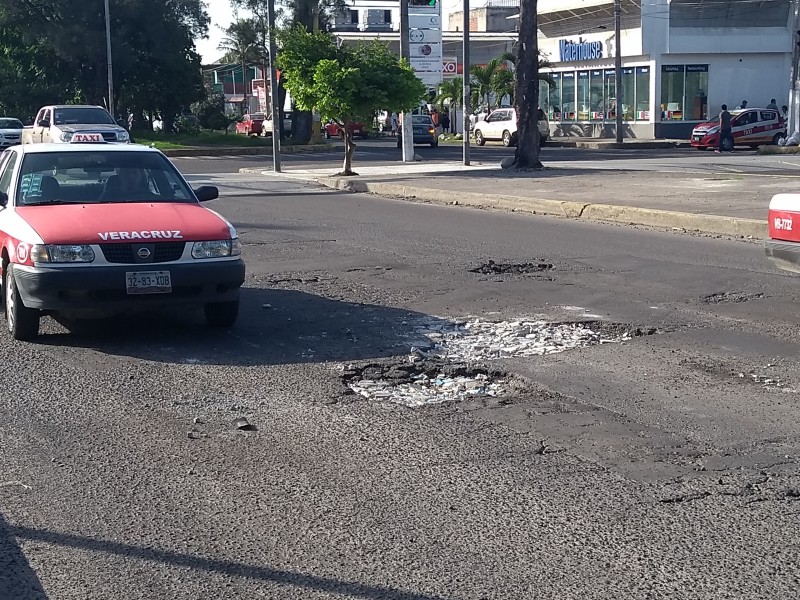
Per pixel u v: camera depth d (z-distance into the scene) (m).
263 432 7.62
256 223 17.69
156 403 8.16
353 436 7.54
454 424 7.75
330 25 53.75
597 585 5.80
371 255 14.03
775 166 29.72
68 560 6.01
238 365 9.06
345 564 5.98
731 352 9.34
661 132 51.53
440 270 12.91
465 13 31.12
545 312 10.71
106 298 9.41
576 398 8.23
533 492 6.73
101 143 11.24
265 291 11.83
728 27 50.81
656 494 6.70
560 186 22.94
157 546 6.14
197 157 42.88
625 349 9.45
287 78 28.92
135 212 9.97
